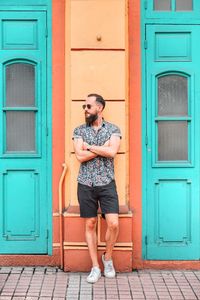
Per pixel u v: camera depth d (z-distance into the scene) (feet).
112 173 18.93
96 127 19.03
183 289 18.33
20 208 20.40
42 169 20.36
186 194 20.34
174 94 20.38
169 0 20.34
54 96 20.24
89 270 19.84
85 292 17.97
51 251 20.36
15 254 20.39
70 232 19.77
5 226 20.40
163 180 20.33
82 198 18.90
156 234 20.33
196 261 20.36
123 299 17.43
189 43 20.31
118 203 19.13
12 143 20.47
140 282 18.94
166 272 20.06
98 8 19.61
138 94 20.18
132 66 20.16
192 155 20.27
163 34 20.27
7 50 20.26
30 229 20.42
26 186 20.39
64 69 20.18
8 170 20.35
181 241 20.36
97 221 19.66
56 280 19.01
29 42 20.30
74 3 19.60
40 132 20.33
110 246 19.04
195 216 20.33
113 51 19.63
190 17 20.27
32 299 17.33
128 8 20.08
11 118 20.43
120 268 19.84
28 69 20.36
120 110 19.69
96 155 18.70
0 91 20.31
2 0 20.22
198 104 20.33
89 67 19.63
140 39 20.18
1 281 18.85
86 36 19.61
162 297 17.62
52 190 20.33
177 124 20.39
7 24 20.29
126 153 19.84
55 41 20.20
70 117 19.88
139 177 20.24
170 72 20.31
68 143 20.03
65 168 20.04
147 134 20.25
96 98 18.80
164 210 20.33
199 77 20.30
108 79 19.67
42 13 20.25
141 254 20.30
